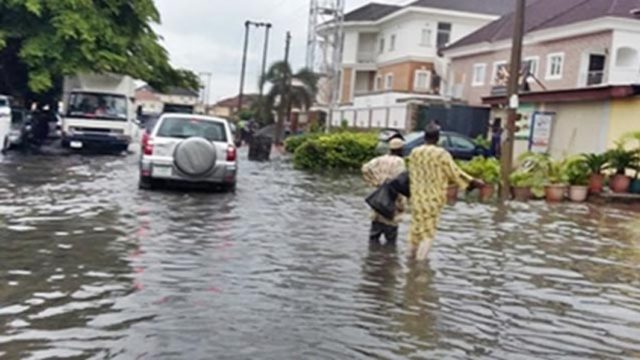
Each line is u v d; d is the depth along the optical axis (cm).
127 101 2847
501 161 1891
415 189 962
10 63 3114
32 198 1371
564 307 756
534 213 1577
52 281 746
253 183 1983
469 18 5253
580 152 2428
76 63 2800
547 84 3588
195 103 8156
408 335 622
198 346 560
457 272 895
